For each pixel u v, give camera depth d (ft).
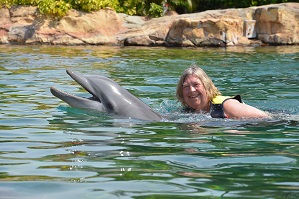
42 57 49.01
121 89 24.11
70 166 15.71
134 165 15.81
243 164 15.90
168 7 78.18
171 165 15.80
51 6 65.00
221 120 22.54
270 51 55.36
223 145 18.39
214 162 16.14
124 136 19.75
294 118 23.07
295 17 64.13
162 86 32.45
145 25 66.85
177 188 13.64
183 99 23.97
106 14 67.00
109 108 23.62
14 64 43.04
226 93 30.58
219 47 60.90
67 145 18.33
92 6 66.33
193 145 18.40
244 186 13.75
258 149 17.84
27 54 51.65
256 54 52.29
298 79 35.60
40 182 14.19
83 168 15.49
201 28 62.59
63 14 65.67
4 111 24.39
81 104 24.07
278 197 12.89
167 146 18.20
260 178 14.48
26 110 24.61
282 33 63.52
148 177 14.60
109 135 19.88
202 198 12.87
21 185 13.96
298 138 19.52
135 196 13.05
